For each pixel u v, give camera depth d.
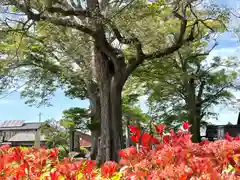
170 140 3.40
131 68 20.36
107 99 20.69
